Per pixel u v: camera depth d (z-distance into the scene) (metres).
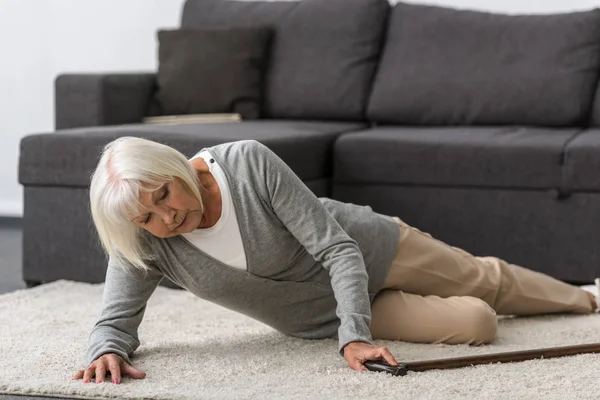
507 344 2.65
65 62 5.42
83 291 3.54
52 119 5.45
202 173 2.39
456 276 2.76
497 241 3.75
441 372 2.30
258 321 2.98
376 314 2.69
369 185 3.92
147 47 5.31
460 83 4.42
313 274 2.57
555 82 4.29
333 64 4.68
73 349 2.62
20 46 5.44
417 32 4.59
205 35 4.73
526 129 4.20
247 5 4.91
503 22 4.48
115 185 2.13
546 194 3.67
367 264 2.62
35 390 2.23
